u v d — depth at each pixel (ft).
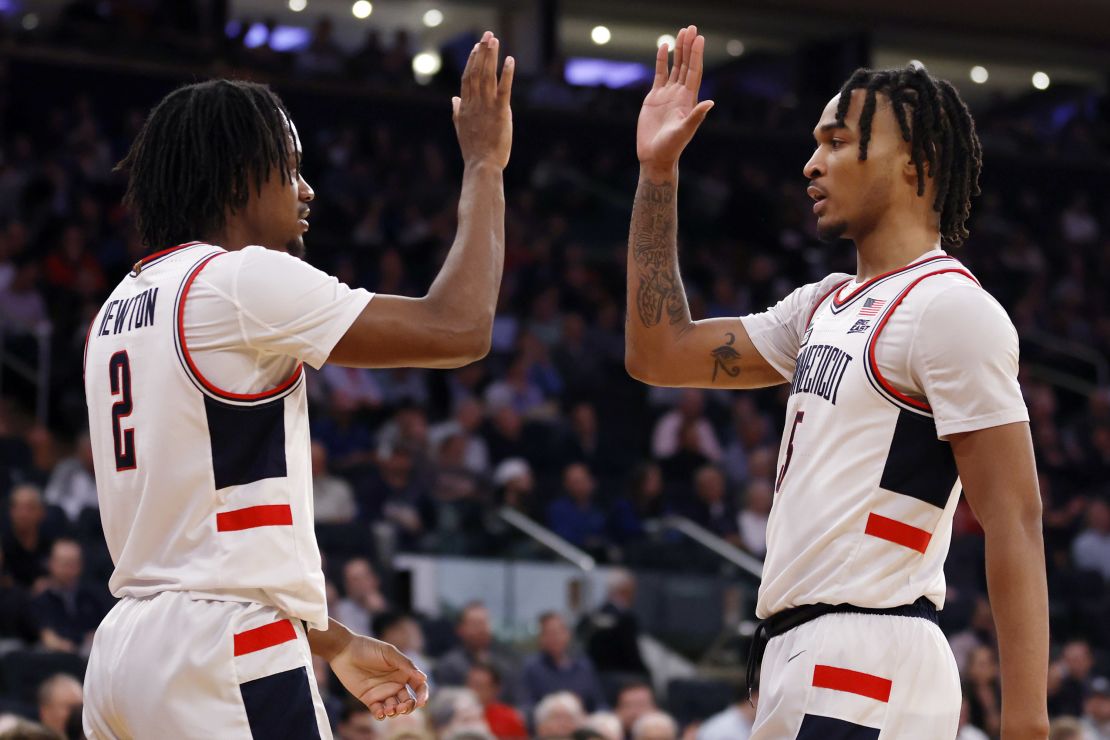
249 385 9.23
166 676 8.90
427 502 36.73
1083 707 34.50
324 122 63.62
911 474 9.50
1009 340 9.36
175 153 9.75
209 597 9.03
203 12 65.51
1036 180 74.13
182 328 9.23
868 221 10.14
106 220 54.29
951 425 9.25
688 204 67.05
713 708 32.09
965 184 10.23
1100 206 75.00
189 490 9.15
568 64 77.51
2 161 55.67
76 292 47.09
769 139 70.85
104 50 60.08
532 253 58.90
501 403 47.19
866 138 10.04
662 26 73.92
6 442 37.45
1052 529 47.93
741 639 35.01
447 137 65.92
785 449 10.12
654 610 35.58
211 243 9.81
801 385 10.05
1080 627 40.45
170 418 9.19
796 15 72.02
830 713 9.34
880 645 9.39
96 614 28.78
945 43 75.77
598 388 51.88
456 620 34.17
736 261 63.93
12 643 27.78
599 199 66.54
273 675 9.01
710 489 41.81
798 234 67.31
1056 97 81.56
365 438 41.32
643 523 40.09
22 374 40.75
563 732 25.11
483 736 22.03
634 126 69.15
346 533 33.94
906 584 9.52
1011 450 9.21
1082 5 72.69
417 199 61.05
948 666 9.57
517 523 35.88
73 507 34.09
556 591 35.12
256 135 9.76
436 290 9.46
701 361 11.34
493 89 10.00
